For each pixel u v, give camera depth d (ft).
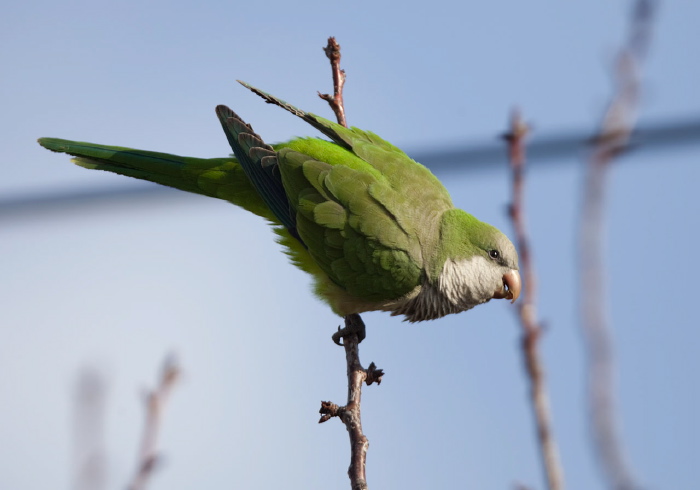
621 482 10.07
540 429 11.44
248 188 34.12
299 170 31.96
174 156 35.17
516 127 14.01
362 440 24.71
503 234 33.32
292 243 34.09
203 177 34.58
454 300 33.40
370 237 31.37
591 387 10.27
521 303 12.48
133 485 16.46
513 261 33.01
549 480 11.04
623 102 11.76
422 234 32.27
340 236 31.50
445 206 33.47
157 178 35.19
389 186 32.17
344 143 32.99
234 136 33.32
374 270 31.76
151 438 17.24
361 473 23.85
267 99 32.60
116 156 35.14
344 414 25.54
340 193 31.42
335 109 34.53
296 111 32.86
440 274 32.53
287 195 31.99
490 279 33.04
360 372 28.94
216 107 34.19
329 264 32.04
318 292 33.96
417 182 32.91
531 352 12.01
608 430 10.14
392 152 33.63
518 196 13.67
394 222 31.65
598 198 10.73
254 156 32.37
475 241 32.76
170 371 17.92
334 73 34.81
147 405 17.52
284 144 33.96
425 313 33.88
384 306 33.27
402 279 32.07
